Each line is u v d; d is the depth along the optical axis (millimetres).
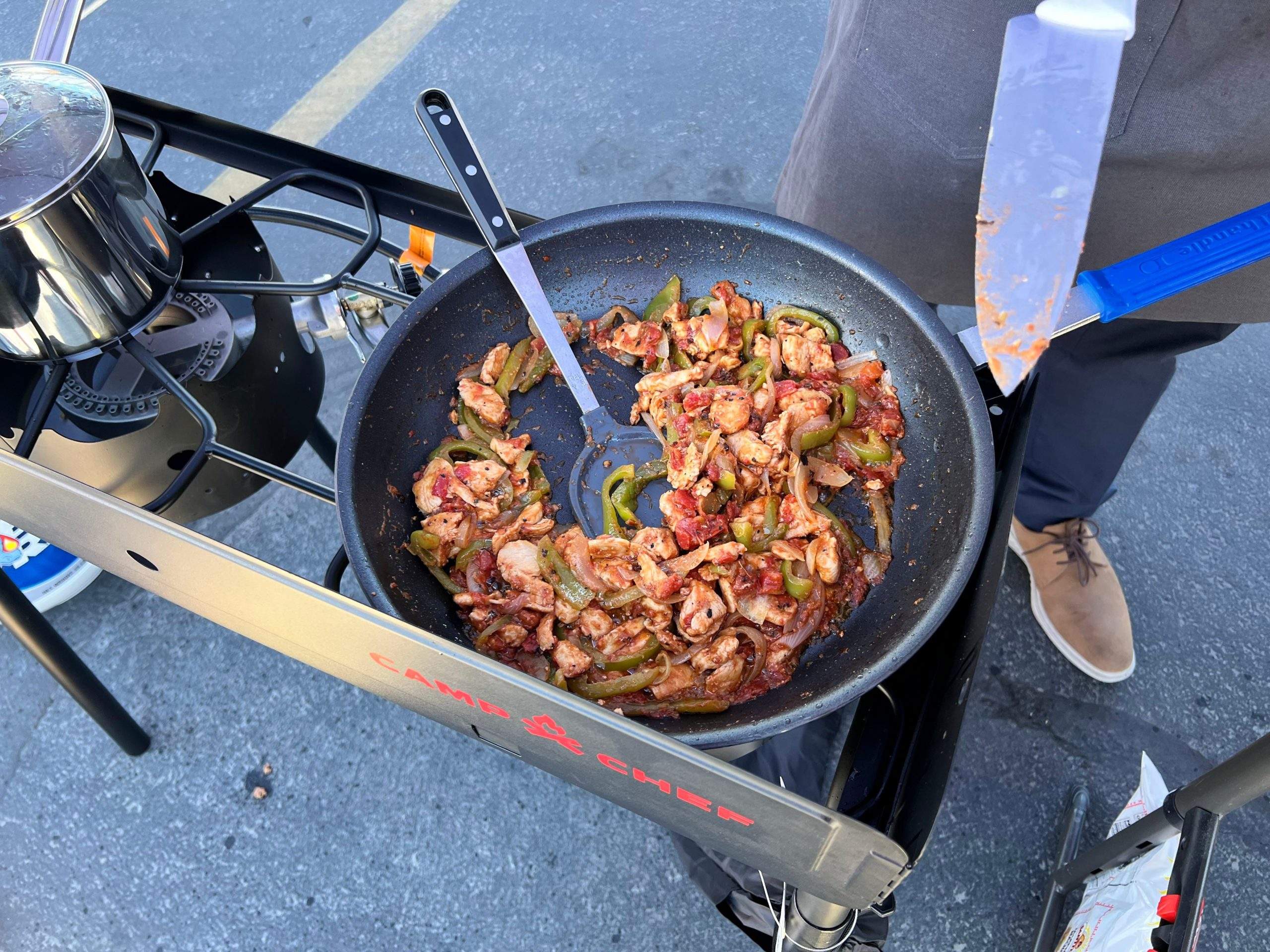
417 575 1089
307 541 2064
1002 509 997
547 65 2947
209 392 1131
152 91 2902
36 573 1791
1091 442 1673
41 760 1797
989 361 654
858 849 702
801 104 2857
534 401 1210
